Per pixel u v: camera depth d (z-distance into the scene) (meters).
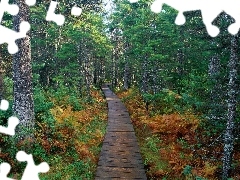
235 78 8.72
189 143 12.68
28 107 10.41
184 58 17.19
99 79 50.44
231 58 8.67
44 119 11.88
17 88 10.31
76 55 24.34
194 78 11.16
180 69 17.39
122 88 39.75
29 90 10.44
